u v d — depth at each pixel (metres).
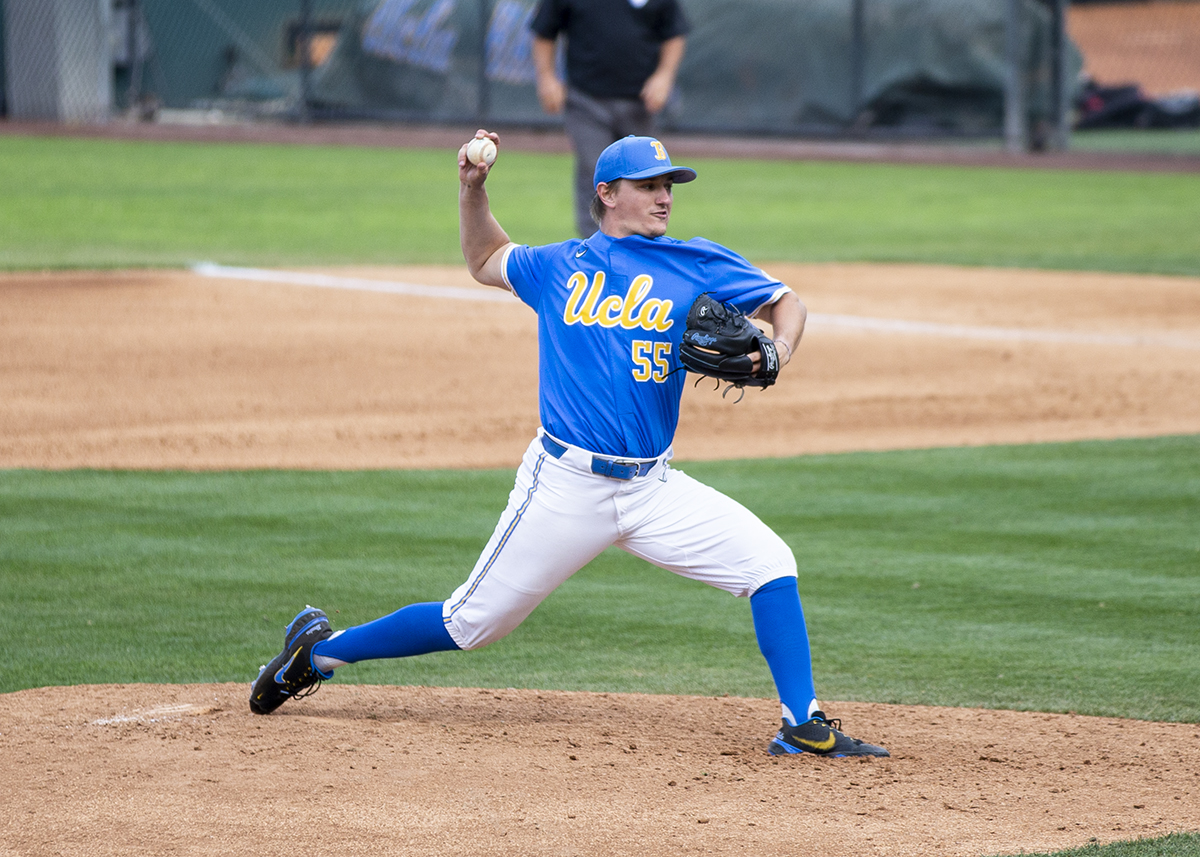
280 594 20.94
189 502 25.75
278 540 23.64
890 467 28.41
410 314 43.34
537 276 14.67
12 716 15.73
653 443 14.34
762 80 103.44
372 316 42.97
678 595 21.58
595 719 16.06
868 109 102.31
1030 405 33.97
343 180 78.56
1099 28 173.50
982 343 40.78
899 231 63.94
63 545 23.20
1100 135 126.00
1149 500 26.00
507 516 14.71
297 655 15.59
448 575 21.89
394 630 15.24
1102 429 31.61
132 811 12.87
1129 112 129.12
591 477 14.29
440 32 106.94
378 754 14.55
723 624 20.17
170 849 12.05
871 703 16.88
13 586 21.20
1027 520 24.86
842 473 27.98
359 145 98.19
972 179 85.69
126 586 21.27
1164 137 123.38
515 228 58.72
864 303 46.66
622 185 14.25
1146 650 18.83
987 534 24.11
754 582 14.70
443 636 15.12
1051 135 102.75
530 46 105.12
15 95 108.75
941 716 16.38
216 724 15.51
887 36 101.06
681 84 105.00
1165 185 83.81
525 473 14.63
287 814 12.84
